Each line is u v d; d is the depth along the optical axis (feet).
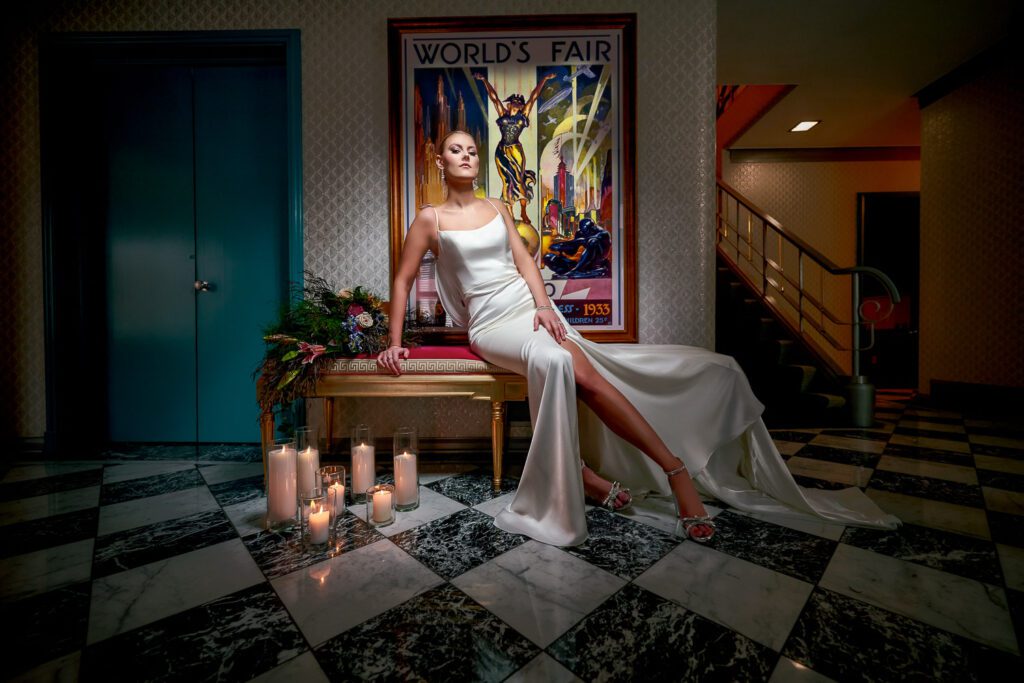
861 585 3.75
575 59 8.11
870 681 2.69
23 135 8.20
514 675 2.77
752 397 5.61
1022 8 10.07
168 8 8.21
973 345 12.21
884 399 14.51
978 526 4.88
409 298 8.14
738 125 16.99
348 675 2.78
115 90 8.71
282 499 4.93
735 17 10.34
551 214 8.17
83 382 8.63
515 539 4.66
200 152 8.73
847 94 13.98
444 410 8.31
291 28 8.21
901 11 10.20
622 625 3.24
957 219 12.64
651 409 5.75
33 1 8.20
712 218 8.21
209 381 8.81
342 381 6.31
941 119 13.08
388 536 4.74
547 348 5.13
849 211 18.58
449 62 8.11
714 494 5.47
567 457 4.73
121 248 8.79
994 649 2.96
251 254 8.74
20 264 8.21
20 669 2.84
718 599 3.56
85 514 5.44
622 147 8.14
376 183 8.24
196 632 3.21
